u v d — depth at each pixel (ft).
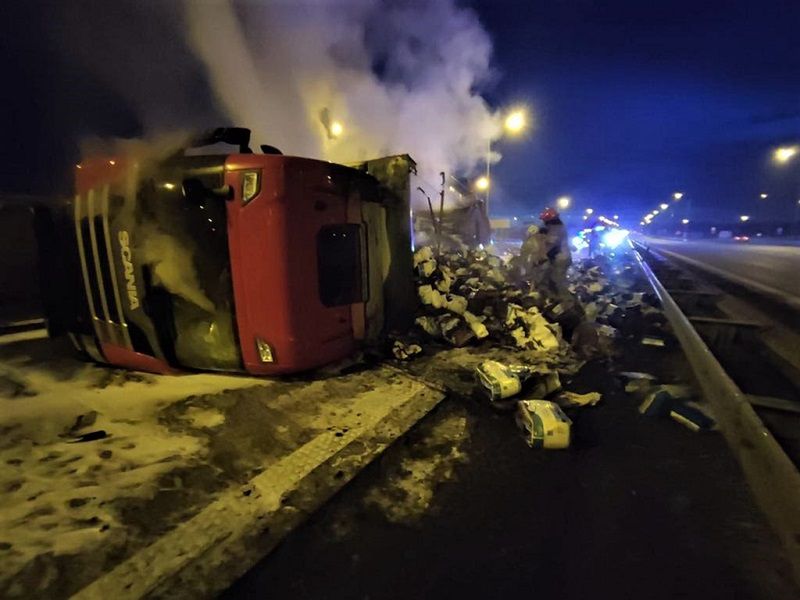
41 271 15.33
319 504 7.86
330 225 13.99
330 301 14.38
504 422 11.41
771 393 14.06
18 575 6.06
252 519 7.38
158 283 12.96
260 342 12.93
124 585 5.96
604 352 17.85
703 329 21.42
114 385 13.14
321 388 13.06
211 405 11.71
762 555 6.68
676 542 7.00
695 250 105.09
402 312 18.61
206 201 12.42
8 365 15.08
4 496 7.80
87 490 8.02
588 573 6.39
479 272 28.78
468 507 7.95
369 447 9.80
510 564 6.58
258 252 12.41
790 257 78.33
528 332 18.47
